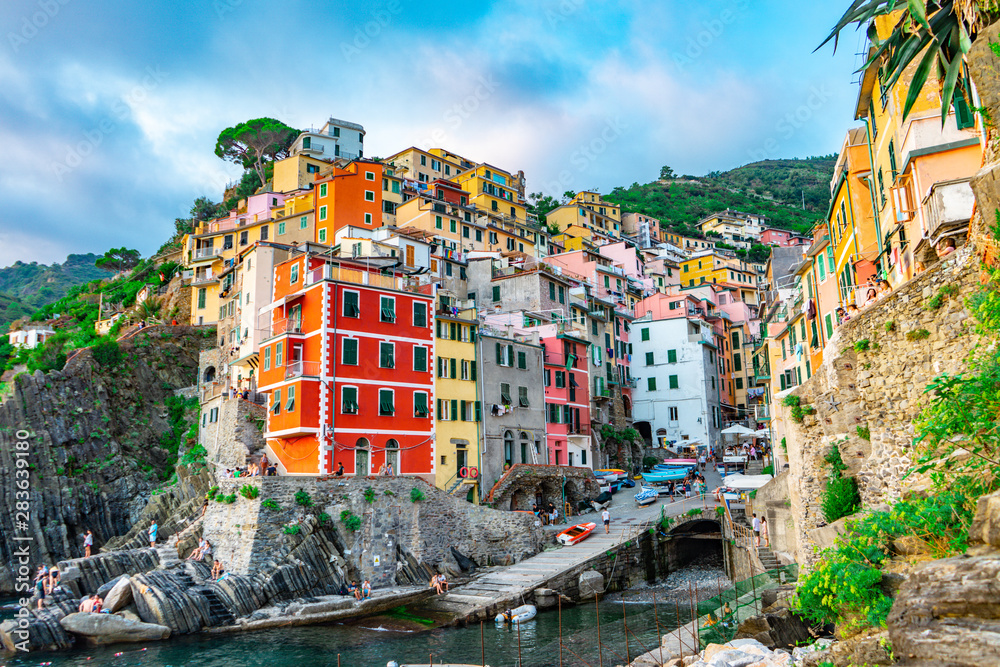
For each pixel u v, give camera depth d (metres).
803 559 25.61
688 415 82.88
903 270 24.89
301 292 49.78
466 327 56.28
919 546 13.77
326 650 32.41
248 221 92.75
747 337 100.12
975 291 15.13
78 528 58.88
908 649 10.06
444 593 41.69
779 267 66.75
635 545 47.09
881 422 18.25
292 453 47.62
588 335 76.81
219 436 60.34
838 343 21.47
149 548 46.25
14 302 177.75
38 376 62.28
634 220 164.38
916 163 22.50
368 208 85.50
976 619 9.55
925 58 15.84
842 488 20.83
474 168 123.38
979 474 12.63
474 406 55.22
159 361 74.31
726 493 54.44
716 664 19.61
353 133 121.75
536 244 109.75
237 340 70.06
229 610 37.09
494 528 47.81
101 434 64.38
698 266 144.25
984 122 14.76
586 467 61.38
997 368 12.47
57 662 31.61
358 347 48.72
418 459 50.44
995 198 13.68
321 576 40.38
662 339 86.38
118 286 108.81
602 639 32.53
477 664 29.62
